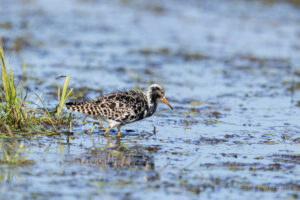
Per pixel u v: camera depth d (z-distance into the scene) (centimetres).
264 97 2080
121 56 2748
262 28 3544
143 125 1639
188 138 1498
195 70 2530
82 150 1328
